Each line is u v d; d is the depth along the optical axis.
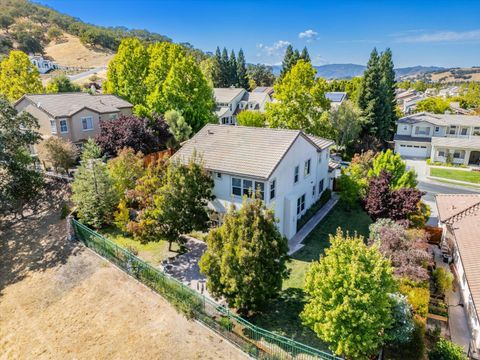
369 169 29.09
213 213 21.73
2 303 17.62
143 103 48.91
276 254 14.51
